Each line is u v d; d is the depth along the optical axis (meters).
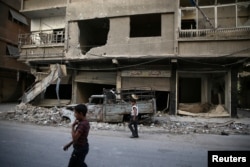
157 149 6.79
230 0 14.26
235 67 14.64
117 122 11.60
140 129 10.38
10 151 6.14
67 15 17.28
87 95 19.41
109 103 11.67
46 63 18.67
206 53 13.84
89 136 8.62
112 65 16.61
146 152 6.39
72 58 16.44
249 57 13.23
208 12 14.37
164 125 11.45
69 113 11.98
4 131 9.22
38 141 7.48
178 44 14.30
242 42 13.38
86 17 16.72
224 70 14.82
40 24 20.66
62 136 8.45
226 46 13.59
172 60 14.20
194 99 17.22
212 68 15.00
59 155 5.83
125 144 7.37
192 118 13.81
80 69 17.69
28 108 15.73
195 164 5.35
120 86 16.14
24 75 28.98
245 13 14.00
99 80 17.28
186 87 17.44
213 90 16.41
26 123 11.66
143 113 11.39
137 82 15.94
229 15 14.19
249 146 7.47
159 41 14.88
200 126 11.27
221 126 11.33
